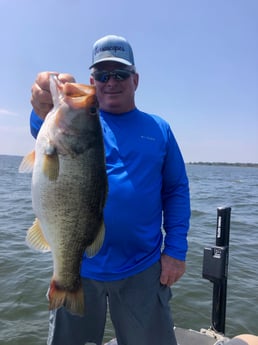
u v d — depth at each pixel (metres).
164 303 1.08
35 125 0.97
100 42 1.06
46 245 0.84
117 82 1.04
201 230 4.21
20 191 8.45
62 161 0.82
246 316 2.02
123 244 1.00
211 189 11.37
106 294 1.03
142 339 1.04
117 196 0.99
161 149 1.08
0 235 3.66
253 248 3.40
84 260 1.01
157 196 1.06
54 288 0.84
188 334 1.42
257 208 6.45
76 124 0.82
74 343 1.01
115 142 1.03
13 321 1.92
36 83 0.86
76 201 0.84
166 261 1.07
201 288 2.36
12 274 2.53
